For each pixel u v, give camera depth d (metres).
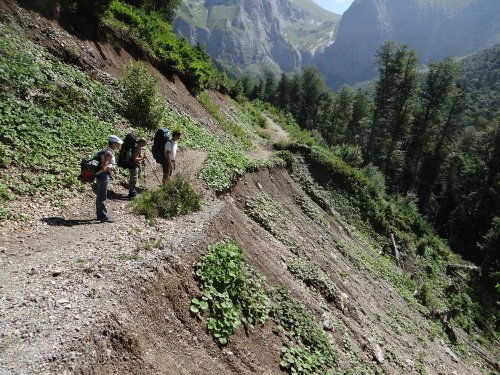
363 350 11.23
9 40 13.37
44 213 8.73
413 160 71.88
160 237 7.82
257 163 20.58
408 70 62.12
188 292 6.72
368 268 21.62
